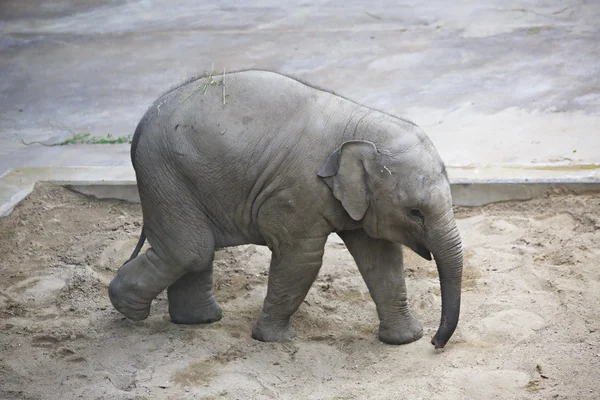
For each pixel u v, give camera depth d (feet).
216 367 29.96
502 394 27.37
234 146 29.35
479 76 60.39
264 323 31.60
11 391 28.78
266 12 80.12
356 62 64.64
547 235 38.40
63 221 42.70
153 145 30.35
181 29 76.13
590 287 33.65
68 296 35.78
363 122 29.17
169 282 31.68
